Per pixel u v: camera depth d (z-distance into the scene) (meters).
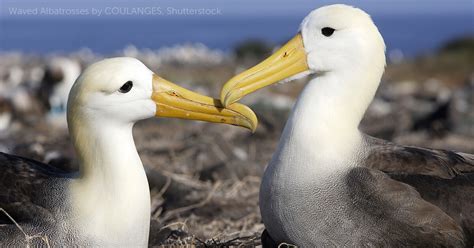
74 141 9.52
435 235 9.76
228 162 16.67
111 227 9.30
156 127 24.69
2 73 44.91
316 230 10.07
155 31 194.75
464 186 10.15
